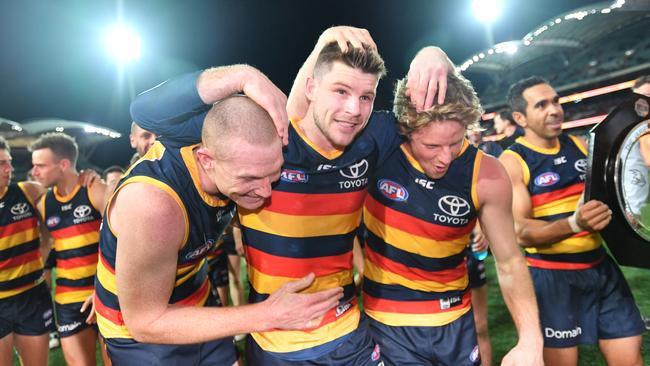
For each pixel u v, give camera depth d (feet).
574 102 69.36
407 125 5.54
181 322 4.50
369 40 5.09
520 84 8.43
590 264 7.85
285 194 5.37
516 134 17.72
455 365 6.36
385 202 6.27
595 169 6.13
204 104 4.48
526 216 8.22
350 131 4.99
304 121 5.49
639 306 13.25
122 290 4.51
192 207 4.85
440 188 5.96
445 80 5.19
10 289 9.74
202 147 4.54
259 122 4.26
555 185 8.27
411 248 6.24
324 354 5.81
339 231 5.70
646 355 10.11
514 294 5.82
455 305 6.52
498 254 6.00
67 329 10.03
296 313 4.69
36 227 10.43
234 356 6.61
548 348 8.04
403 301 6.41
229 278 14.80
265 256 5.63
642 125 5.98
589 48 73.31
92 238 10.25
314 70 5.07
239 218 5.69
